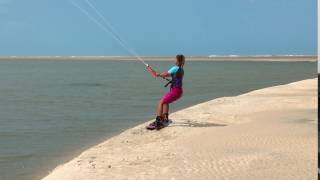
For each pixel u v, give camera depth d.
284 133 16.73
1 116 27.95
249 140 15.59
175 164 12.60
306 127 18.12
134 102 37.34
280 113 23.08
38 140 19.41
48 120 26.08
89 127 23.11
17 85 62.19
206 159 13.03
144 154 14.11
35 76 92.19
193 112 24.16
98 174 11.99
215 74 99.69
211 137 16.34
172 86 18.33
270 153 13.48
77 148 17.47
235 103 28.81
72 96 43.91
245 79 77.12
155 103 36.41
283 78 80.31
